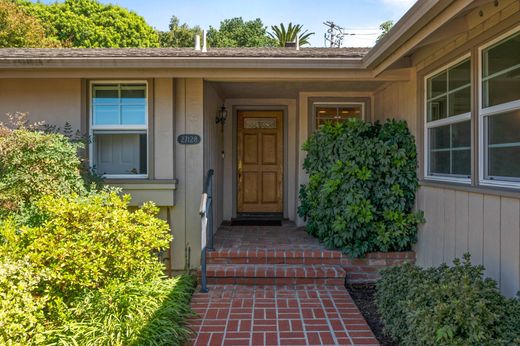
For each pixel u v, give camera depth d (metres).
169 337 3.18
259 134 8.03
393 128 5.46
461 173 4.21
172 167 5.46
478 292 2.86
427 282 3.19
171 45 28.55
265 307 4.18
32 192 4.52
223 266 5.09
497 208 3.44
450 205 4.32
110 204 3.91
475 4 2.99
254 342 3.42
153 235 3.86
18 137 4.56
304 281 4.90
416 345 2.93
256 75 5.30
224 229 6.86
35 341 2.93
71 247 3.37
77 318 3.38
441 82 4.62
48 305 3.28
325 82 5.85
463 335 2.68
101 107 5.56
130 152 5.58
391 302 3.55
